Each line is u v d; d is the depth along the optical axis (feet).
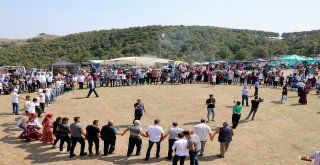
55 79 93.86
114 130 45.78
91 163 42.57
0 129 57.16
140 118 62.54
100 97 88.53
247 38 462.60
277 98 92.73
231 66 155.43
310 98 94.12
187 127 60.90
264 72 121.60
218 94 95.86
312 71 132.67
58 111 71.20
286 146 52.31
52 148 48.11
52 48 390.42
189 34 421.18
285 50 385.09
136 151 46.65
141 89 103.30
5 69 130.62
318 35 436.35
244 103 83.87
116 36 400.26
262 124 65.05
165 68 129.08
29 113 53.57
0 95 92.58
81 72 113.19
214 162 44.45
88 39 400.67
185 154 39.04
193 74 119.44
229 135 45.78
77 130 44.24
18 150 46.80
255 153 48.57
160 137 44.42
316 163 33.35
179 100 86.33
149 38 384.27
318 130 62.03
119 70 117.39
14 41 612.70
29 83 96.37
